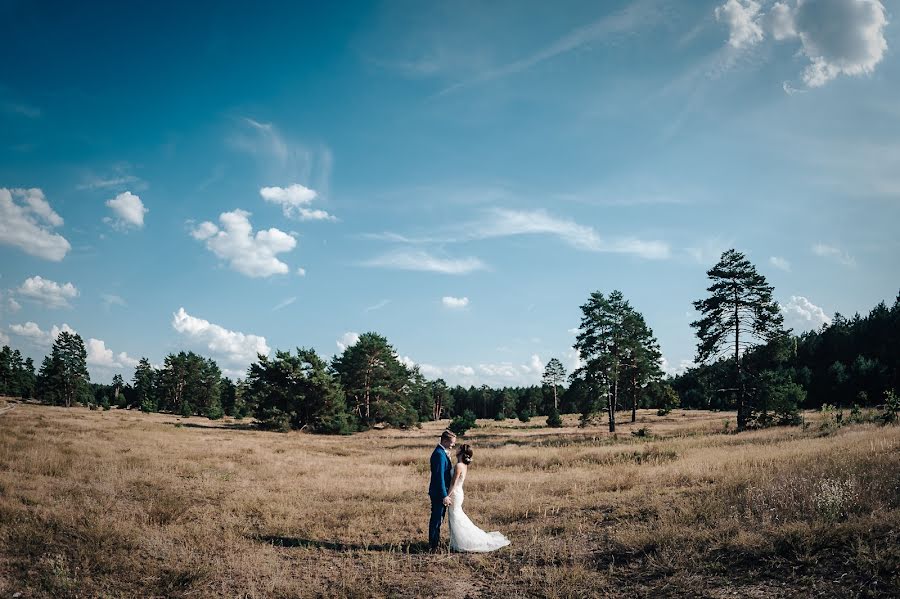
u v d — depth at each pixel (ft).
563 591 19.99
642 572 21.17
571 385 170.19
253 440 111.96
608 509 33.12
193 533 30.27
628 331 191.11
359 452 96.37
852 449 42.88
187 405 252.01
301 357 185.78
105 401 272.72
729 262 126.11
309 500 41.01
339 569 24.79
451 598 20.61
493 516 34.30
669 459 61.93
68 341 332.19
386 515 35.73
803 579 17.88
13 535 27.25
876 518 21.40
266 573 23.80
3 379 370.32
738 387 122.31
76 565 23.91
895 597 15.65
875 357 190.19
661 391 205.98
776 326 121.70
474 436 151.02
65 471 46.57
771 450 54.95
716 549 21.90
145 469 52.90
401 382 223.71
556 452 76.89
